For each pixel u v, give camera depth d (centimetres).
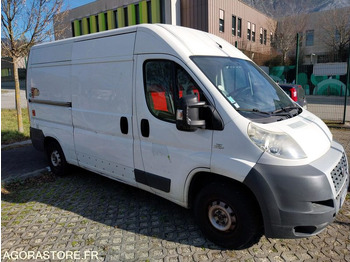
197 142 314
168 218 385
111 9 2498
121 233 351
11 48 823
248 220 289
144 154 370
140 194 461
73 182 518
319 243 323
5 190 482
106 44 411
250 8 2816
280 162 272
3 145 773
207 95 306
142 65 363
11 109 1530
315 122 347
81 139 466
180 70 328
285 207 266
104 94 416
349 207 396
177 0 2175
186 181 329
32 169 586
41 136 557
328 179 272
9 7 764
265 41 3231
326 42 3228
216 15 2225
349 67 959
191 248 319
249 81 362
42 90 542
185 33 370
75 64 460
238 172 282
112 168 424
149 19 2281
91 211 408
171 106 336
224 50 384
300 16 3388
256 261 296
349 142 741
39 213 405
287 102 383
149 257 306
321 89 2048
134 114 376
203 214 326
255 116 302
